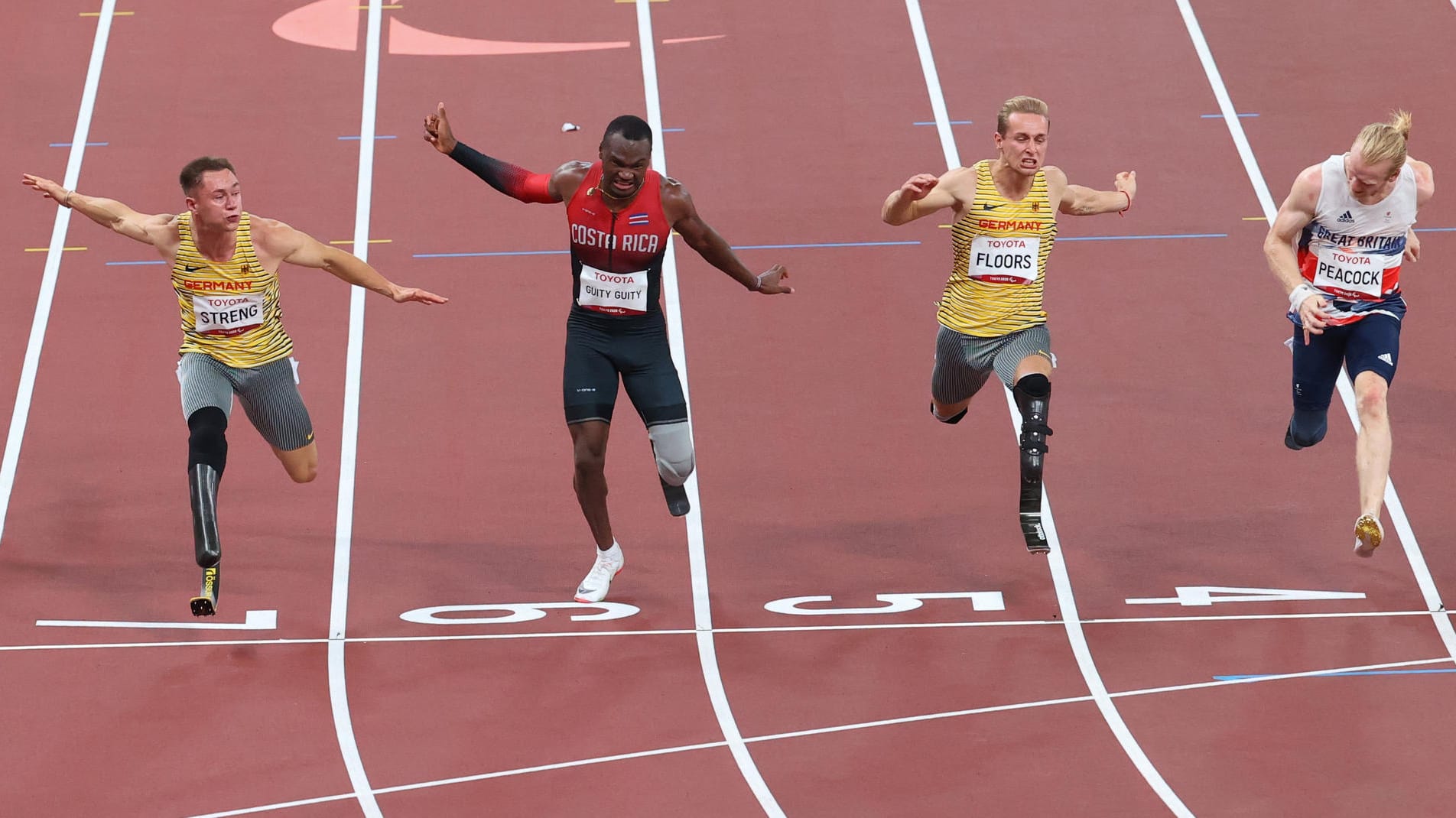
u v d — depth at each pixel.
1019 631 31.53
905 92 49.84
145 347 40.28
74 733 28.55
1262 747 27.89
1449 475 35.75
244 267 29.67
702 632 31.66
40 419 37.78
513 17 53.00
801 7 53.44
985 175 30.31
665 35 52.19
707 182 46.34
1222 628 31.45
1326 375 31.55
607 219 29.44
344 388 39.03
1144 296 42.16
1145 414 38.09
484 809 26.55
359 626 31.84
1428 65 50.66
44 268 42.88
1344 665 30.22
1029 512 29.97
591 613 32.25
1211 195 45.81
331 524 34.91
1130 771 27.33
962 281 31.03
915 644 31.19
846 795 26.83
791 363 40.00
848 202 45.72
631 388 30.83
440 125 29.50
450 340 40.69
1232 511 35.03
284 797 26.89
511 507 35.53
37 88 49.44
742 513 35.28
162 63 50.62
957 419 34.56
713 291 42.56
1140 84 50.09
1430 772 27.08
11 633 31.36
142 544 34.12
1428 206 45.25
